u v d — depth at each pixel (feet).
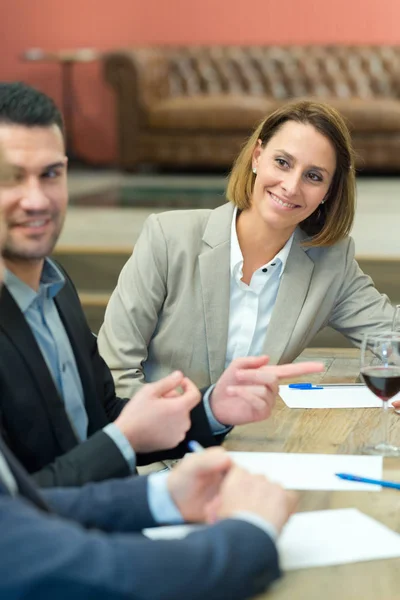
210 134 34.12
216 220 9.57
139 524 4.97
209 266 9.36
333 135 9.04
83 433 6.72
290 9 37.19
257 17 37.37
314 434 7.02
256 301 9.46
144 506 4.95
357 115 33.14
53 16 38.24
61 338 6.69
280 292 9.34
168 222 9.65
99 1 38.01
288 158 8.94
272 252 9.39
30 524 3.77
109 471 5.92
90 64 38.34
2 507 3.80
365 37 36.94
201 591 3.83
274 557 4.13
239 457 6.49
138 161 34.76
